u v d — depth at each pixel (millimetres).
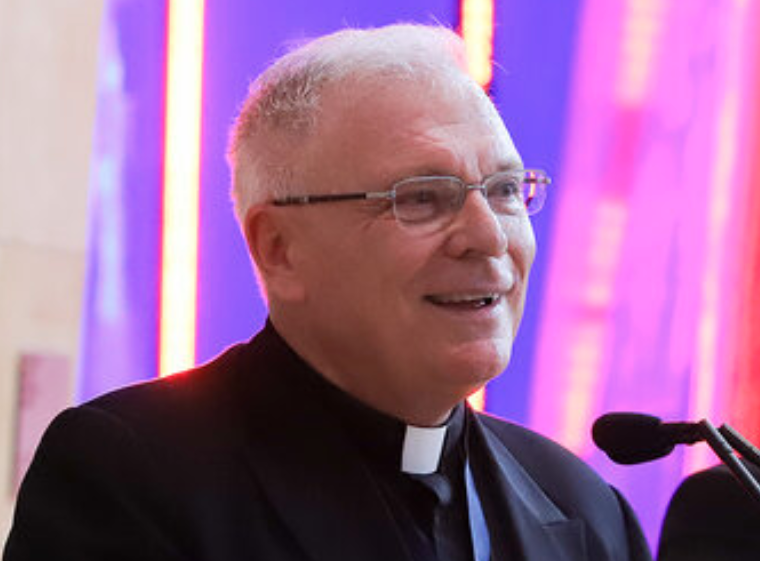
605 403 16875
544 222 16734
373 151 9195
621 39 16828
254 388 9703
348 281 9305
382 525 9211
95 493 8805
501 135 9398
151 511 8781
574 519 10133
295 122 9477
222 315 15305
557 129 16656
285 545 8984
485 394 16594
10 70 14125
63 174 14516
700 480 9703
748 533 9445
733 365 17156
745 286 17203
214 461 9141
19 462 14172
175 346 15125
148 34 15133
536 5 16516
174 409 9414
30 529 8852
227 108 15320
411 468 9711
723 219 17203
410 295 9133
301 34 15539
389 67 9336
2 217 14055
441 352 9133
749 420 17141
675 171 17031
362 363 9523
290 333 9812
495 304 9242
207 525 8836
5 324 14094
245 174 9828
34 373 14273
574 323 16812
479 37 16000
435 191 9125
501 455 10336
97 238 14984
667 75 16984
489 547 9664
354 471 9383
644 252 16984
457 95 9320
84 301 14883
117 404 9391
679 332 17062
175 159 15156
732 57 17172
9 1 14102
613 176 16875
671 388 17016
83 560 8602
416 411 9641
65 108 14523
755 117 17219
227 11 15336
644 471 16828
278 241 9734
